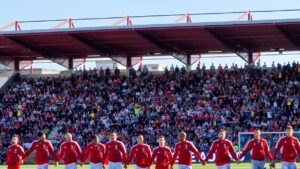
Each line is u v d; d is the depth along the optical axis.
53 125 62.22
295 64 65.00
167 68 69.19
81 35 59.69
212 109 60.59
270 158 29.89
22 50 66.00
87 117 62.50
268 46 64.31
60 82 69.06
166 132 58.06
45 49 66.12
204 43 62.75
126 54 68.56
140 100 64.31
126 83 67.31
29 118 63.50
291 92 61.16
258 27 55.75
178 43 63.12
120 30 57.44
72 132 60.34
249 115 58.59
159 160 30.02
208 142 55.16
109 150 31.22
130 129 59.50
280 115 58.03
